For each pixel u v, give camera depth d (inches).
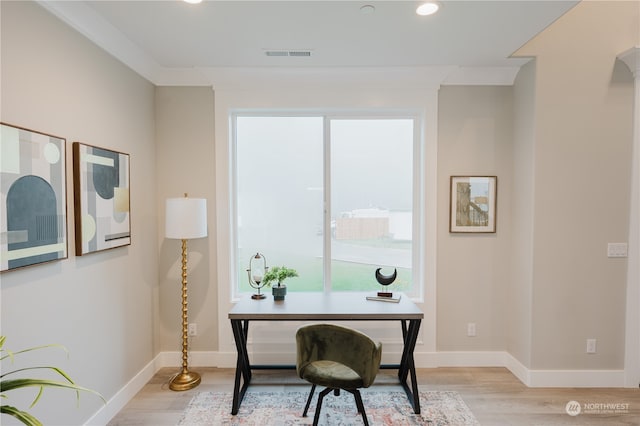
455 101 123.0
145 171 114.7
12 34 64.6
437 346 126.2
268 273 113.7
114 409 96.3
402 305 106.2
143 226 113.0
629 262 110.1
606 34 107.8
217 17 85.2
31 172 67.7
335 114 129.0
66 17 76.9
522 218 116.6
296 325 125.6
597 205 110.0
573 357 111.8
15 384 47.0
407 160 130.4
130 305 105.1
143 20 86.4
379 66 117.2
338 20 87.0
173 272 124.0
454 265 125.0
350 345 86.7
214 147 122.8
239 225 130.7
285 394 107.8
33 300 69.0
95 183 87.0
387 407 100.6
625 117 108.8
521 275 117.1
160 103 122.0
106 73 93.4
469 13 83.9
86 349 85.0
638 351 110.7
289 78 121.1
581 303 111.0
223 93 122.0
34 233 68.2
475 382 114.7
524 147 115.6
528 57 109.3
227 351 125.1
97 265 89.3
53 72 74.6
